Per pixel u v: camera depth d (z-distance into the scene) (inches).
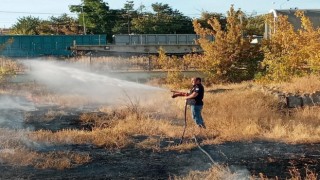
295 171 293.1
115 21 2987.2
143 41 1795.0
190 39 1849.2
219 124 471.8
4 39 1668.3
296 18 1346.0
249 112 520.7
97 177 293.3
